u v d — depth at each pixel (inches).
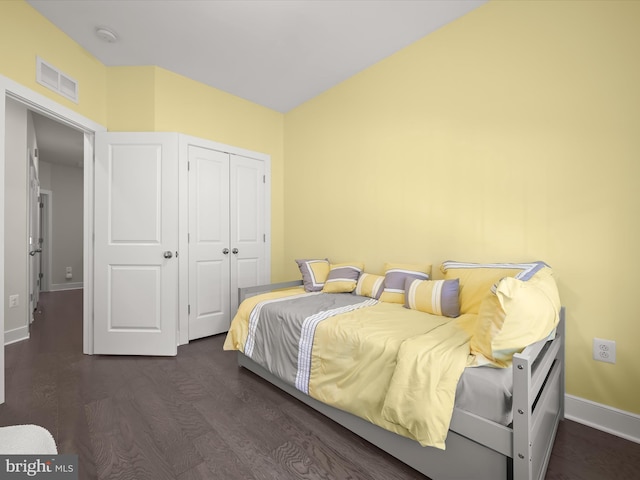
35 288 175.3
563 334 68.8
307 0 81.1
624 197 62.8
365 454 57.0
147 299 105.6
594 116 65.8
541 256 73.0
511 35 77.2
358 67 112.1
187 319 116.7
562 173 70.0
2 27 75.5
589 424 65.9
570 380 68.9
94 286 105.1
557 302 53.9
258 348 84.0
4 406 71.5
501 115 79.1
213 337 124.2
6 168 119.0
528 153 74.9
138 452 56.5
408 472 52.7
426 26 90.8
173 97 115.1
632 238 62.0
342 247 121.5
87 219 106.9
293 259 144.3
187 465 53.4
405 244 100.6
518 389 41.3
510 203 77.8
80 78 99.6
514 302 44.7
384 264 106.6
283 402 74.9
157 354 104.7
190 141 117.5
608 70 64.1
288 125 147.9
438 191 92.1
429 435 45.2
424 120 95.4
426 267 92.1
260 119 141.9
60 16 86.8
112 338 105.0
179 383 84.2
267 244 143.6
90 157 106.9
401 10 84.4
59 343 116.3
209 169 123.7
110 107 110.8
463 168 86.6
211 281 124.4
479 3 82.0
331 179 126.1
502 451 42.8
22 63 80.4
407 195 100.0
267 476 51.3
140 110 110.7
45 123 159.9
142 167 106.5
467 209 85.9
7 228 118.5
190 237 117.9
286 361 75.7
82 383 83.7
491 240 81.2
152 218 106.4
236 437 61.3
